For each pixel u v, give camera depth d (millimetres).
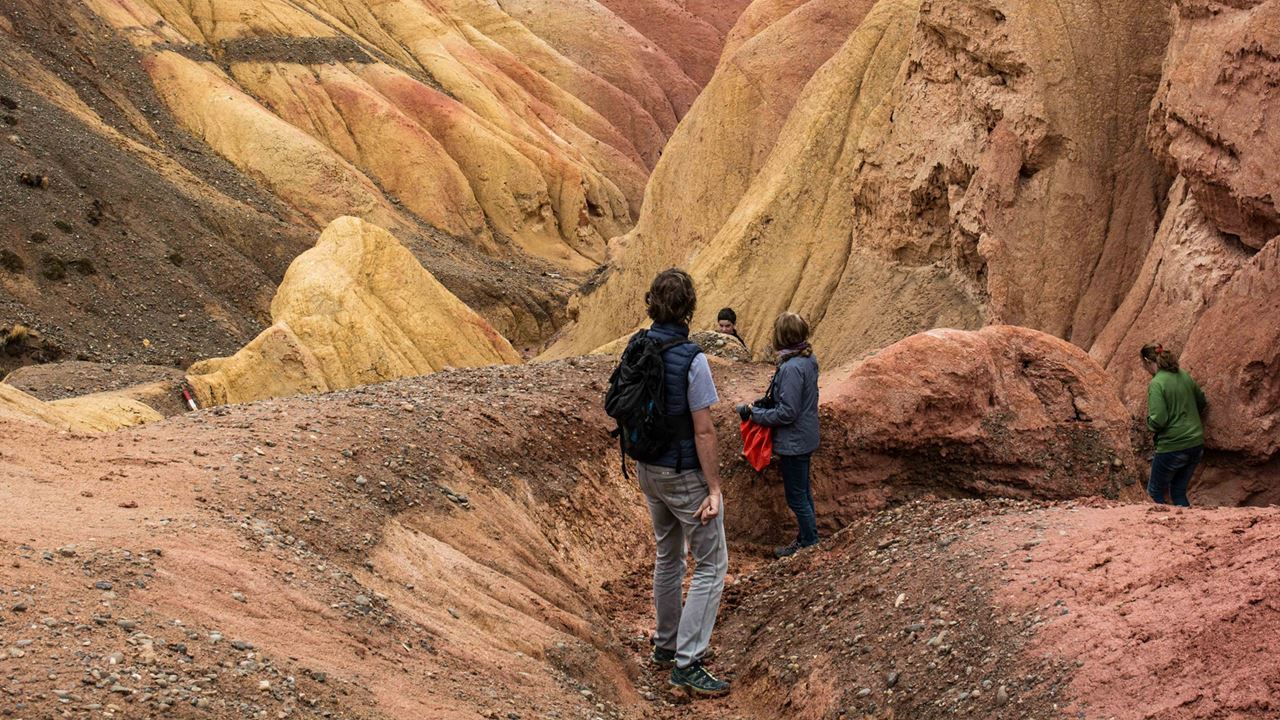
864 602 5859
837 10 34938
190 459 5902
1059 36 20328
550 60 79125
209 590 4355
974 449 8852
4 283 35156
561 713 4809
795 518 8875
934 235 23328
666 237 36312
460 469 7238
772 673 5703
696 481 5562
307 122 58031
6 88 43625
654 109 82938
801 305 26922
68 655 3566
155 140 49938
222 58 59219
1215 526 5020
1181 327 15547
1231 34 14766
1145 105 19984
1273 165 14109
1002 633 4855
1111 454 9023
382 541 5715
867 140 25125
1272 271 13031
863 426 8773
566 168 64750
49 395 19719
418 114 62031
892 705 4902
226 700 3654
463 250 55656
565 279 57969
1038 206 20078
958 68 22484
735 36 43375
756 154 33906
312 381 20766
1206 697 3848
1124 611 4562
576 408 9586
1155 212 19297
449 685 4539
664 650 6102
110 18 55062
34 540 4305
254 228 45531
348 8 69188
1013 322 19875
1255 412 12812
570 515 8102
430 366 22359
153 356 35438
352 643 4473
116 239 39594
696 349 5480
